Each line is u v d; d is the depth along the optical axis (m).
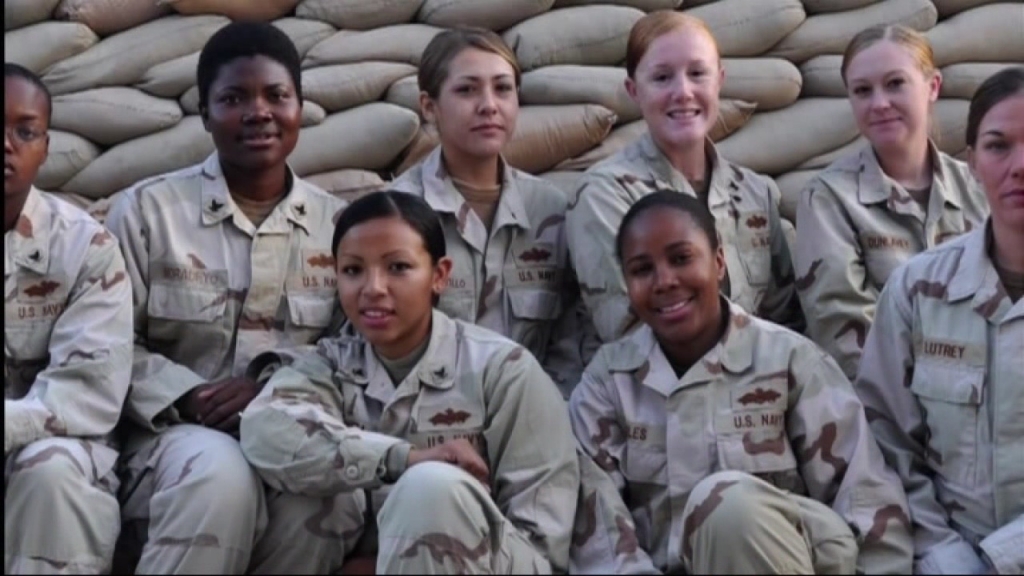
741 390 2.87
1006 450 2.81
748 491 2.59
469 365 2.87
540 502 2.76
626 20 3.72
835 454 2.84
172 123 3.61
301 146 3.58
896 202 3.32
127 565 2.87
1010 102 2.86
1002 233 2.88
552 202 3.39
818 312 3.27
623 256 2.89
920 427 2.95
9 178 2.94
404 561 2.51
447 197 3.29
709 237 2.87
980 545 2.73
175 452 2.81
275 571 2.76
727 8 3.76
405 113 3.59
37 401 2.82
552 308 3.32
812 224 3.33
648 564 2.72
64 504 2.66
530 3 3.71
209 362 3.14
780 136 3.71
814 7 3.83
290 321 3.17
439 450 2.70
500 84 3.29
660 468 2.85
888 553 2.75
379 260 2.83
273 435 2.74
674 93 3.30
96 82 3.61
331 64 3.68
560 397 2.89
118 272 3.02
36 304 2.97
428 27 3.76
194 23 3.68
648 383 2.89
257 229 3.18
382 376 2.88
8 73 2.97
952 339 2.89
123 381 2.94
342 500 2.78
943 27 3.80
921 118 3.37
